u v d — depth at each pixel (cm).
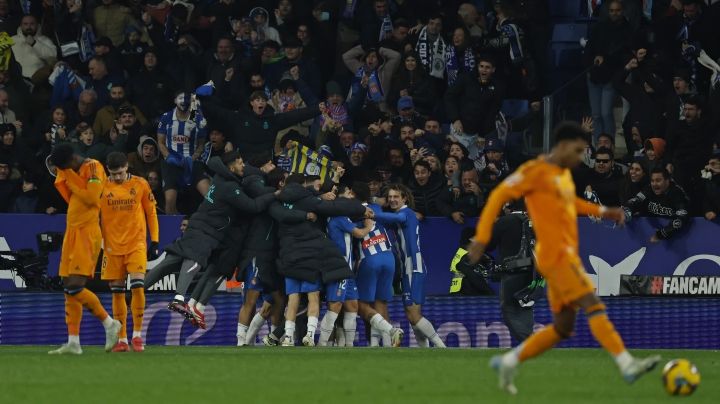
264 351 4888
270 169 5875
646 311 6438
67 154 4506
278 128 6700
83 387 3278
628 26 7319
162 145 6575
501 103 7238
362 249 5750
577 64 7931
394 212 5878
